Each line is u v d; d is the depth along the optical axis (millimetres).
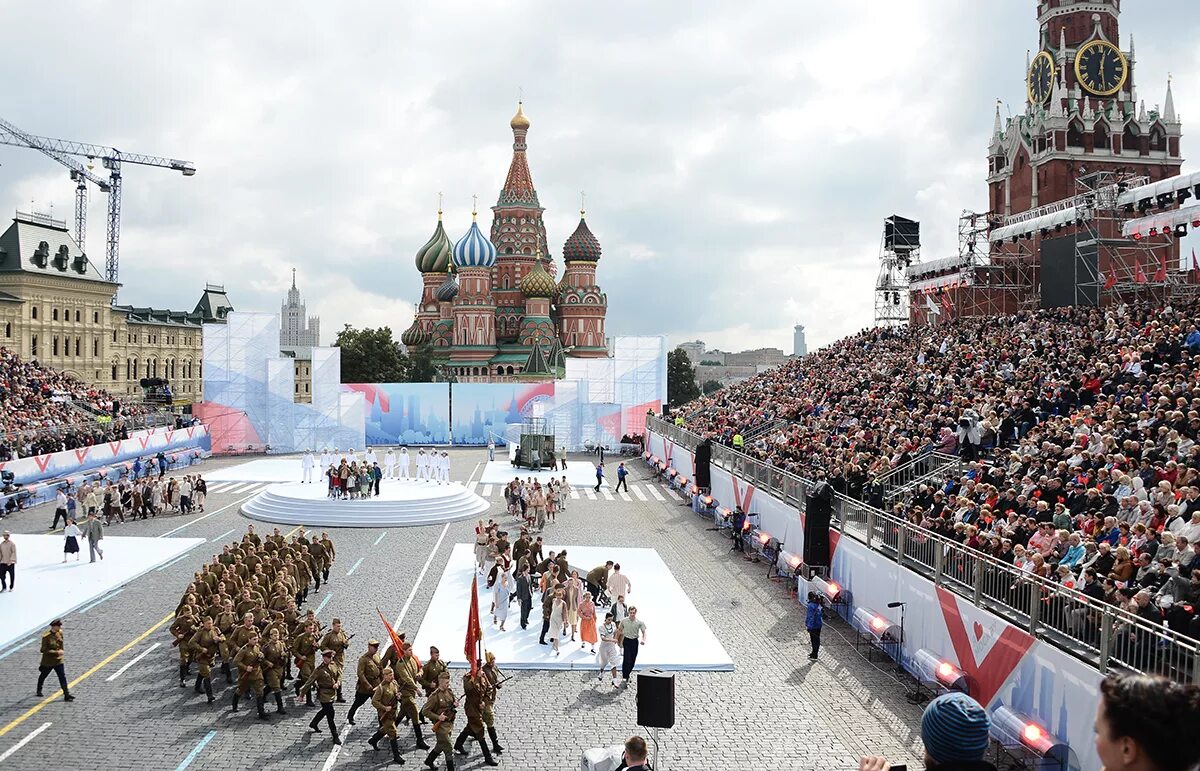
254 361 76438
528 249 139625
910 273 71250
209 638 21391
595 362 80375
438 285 147250
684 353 160750
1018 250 60500
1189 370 29297
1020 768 18094
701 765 18062
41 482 50375
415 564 35719
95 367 108562
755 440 49000
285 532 42281
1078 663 16297
